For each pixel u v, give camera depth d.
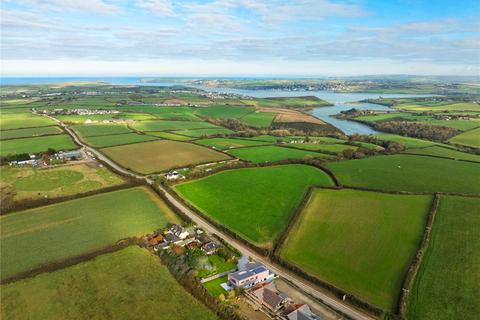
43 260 62.56
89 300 51.88
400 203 89.56
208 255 67.62
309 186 103.44
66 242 69.56
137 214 84.19
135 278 57.69
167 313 49.56
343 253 66.19
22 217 81.44
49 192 97.81
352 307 52.16
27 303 51.00
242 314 50.69
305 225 78.12
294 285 57.59
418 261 62.22
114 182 107.31
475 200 90.44
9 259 62.81
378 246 68.44
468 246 67.31
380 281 57.44
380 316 49.75
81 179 110.19
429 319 48.47
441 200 90.94
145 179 109.38
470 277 57.56
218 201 93.38
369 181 107.94
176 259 63.31
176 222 80.56
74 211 85.31
